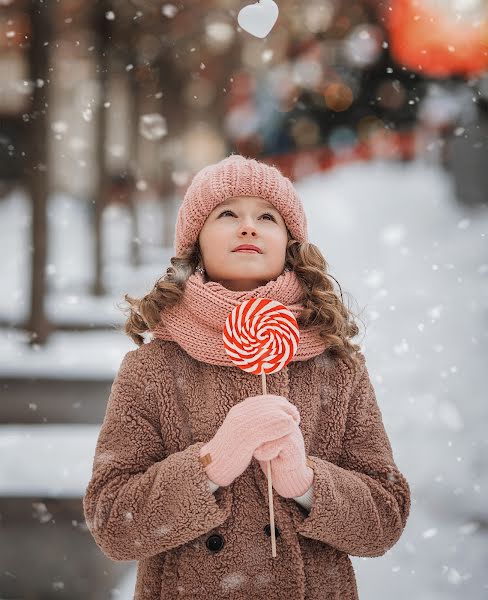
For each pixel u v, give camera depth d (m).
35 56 5.98
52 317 6.59
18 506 3.88
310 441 1.96
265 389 1.85
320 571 1.91
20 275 9.35
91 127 8.98
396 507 1.91
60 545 3.90
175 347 2.03
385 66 12.26
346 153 18.28
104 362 5.33
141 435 1.93
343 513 1.82
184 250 2.14
